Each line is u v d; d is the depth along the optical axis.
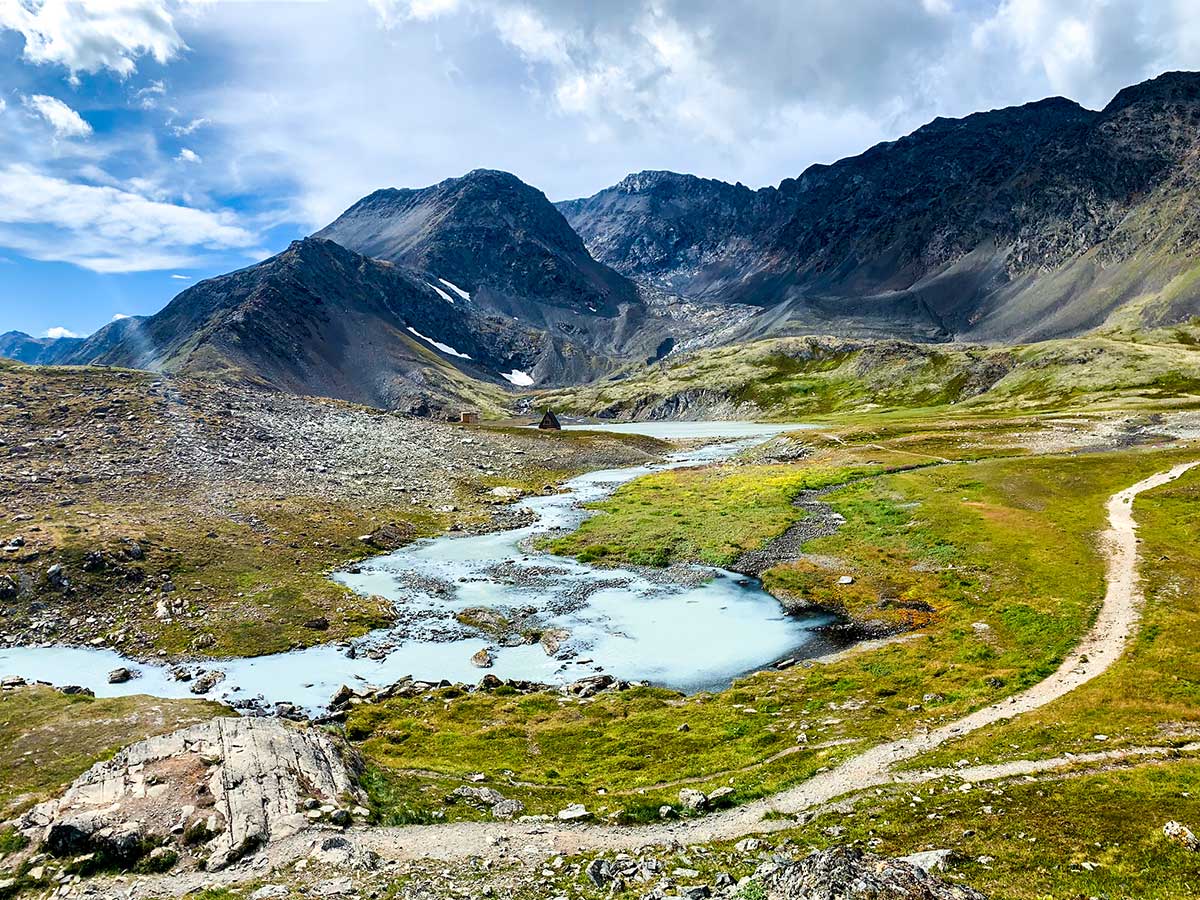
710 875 19.12
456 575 67.44
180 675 44.66
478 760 33.78
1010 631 46.91
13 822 24.00
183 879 20.69
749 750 32.75
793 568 66.12
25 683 39.19
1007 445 120.25
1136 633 42.88
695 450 157.50
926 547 66.50
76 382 102.50
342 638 51.88
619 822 25.38
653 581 66.06
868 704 38.03
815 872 15.38
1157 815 20.50
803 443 144.12
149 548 59.12
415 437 126.94
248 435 100.19
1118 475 85.81
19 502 65.31
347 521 78.38
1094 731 29.89
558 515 92.25
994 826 20.98
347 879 20.22
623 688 44.12
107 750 29.36
